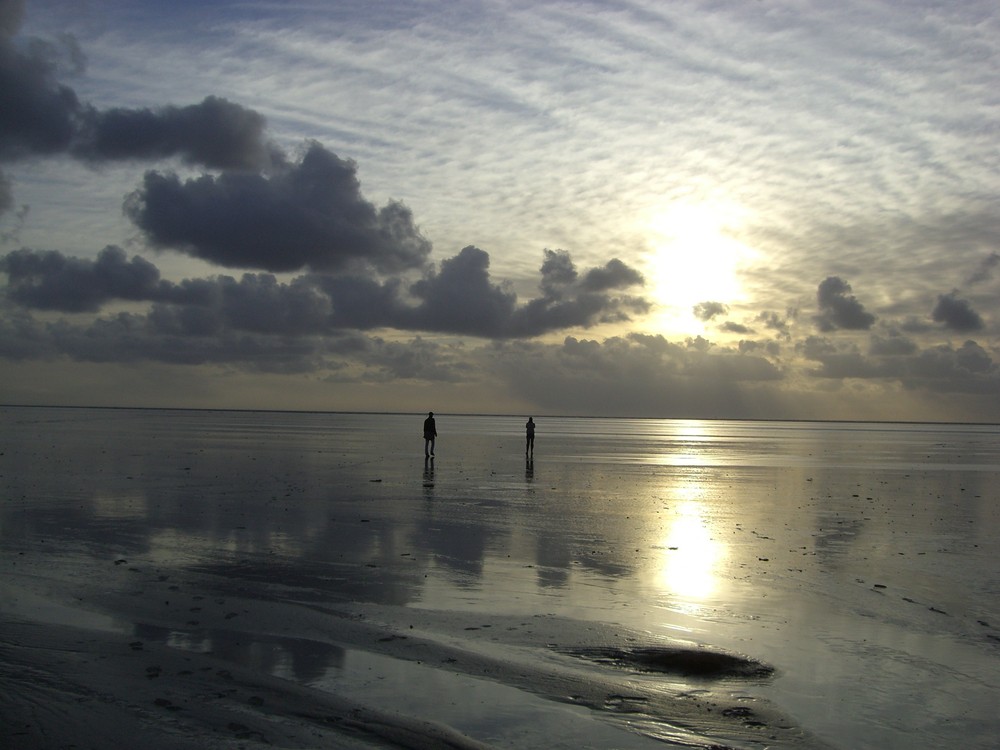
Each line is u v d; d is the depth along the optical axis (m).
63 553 15.89
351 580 14.10
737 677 9.65
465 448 64.38
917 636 11.45
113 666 9.45
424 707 8.49
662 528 20.81
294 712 8.24
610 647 10.62
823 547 18.53
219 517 21.12
